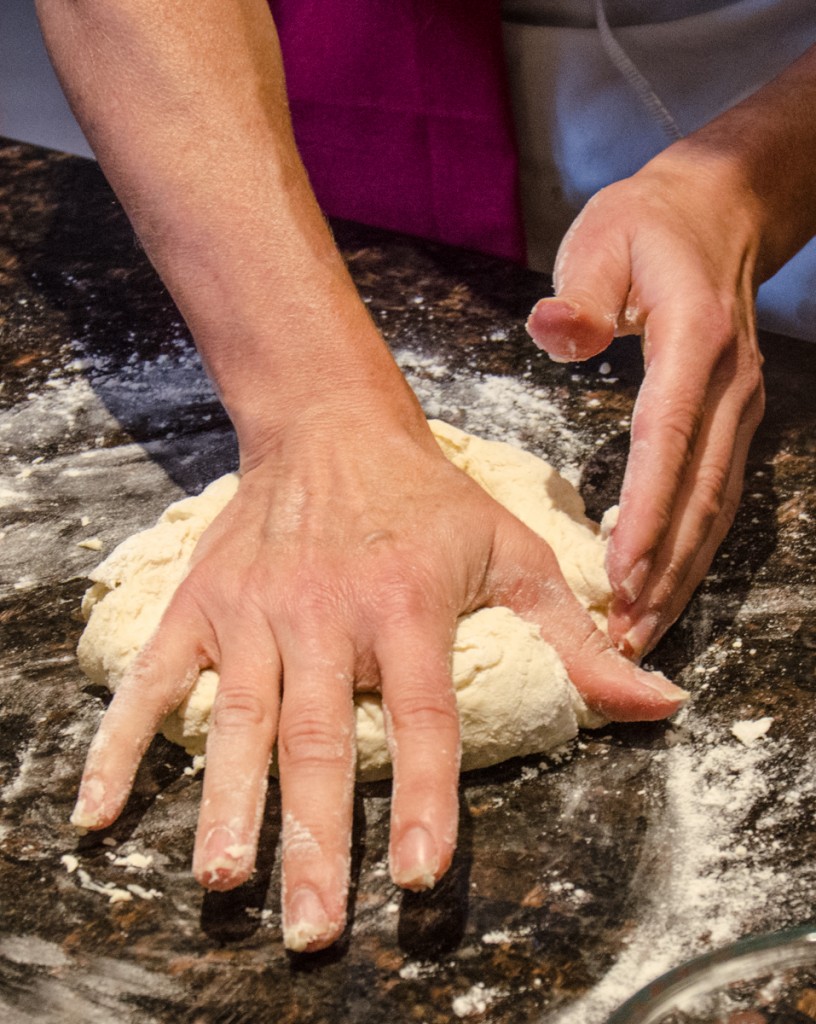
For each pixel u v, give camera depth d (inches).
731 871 24.4
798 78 30.7
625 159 36.4
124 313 35.2
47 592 28.7
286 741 24.2
